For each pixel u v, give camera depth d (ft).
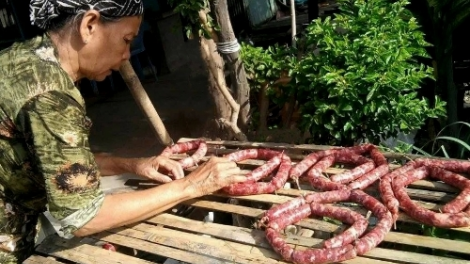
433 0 10.78
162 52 24.93
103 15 5.25
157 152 16.02
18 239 6.45
